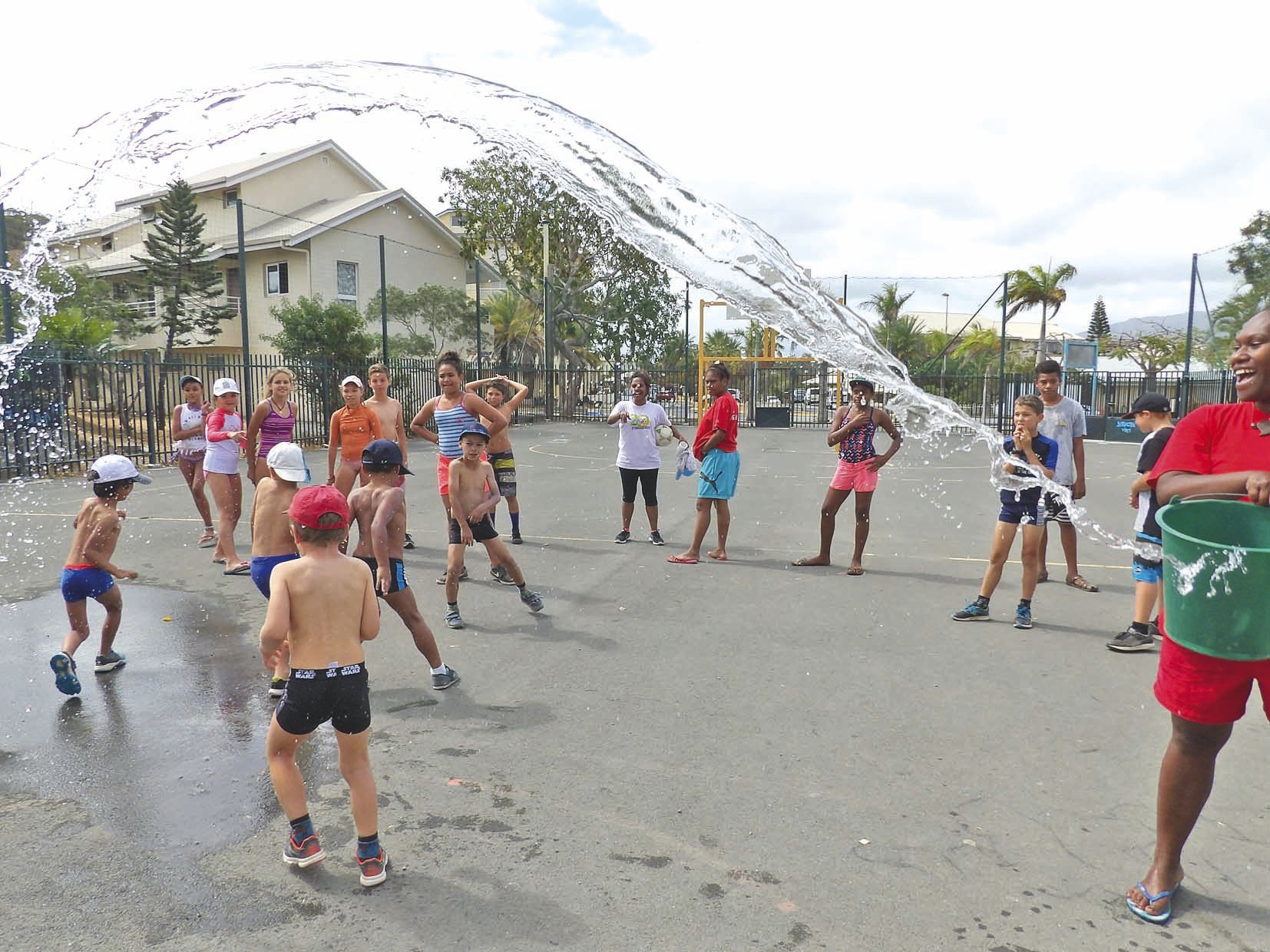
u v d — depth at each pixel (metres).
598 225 32.41
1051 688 4.49
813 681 4.59
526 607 6.07
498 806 3.24
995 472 5.67
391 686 4.52
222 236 30.83
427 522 9.56
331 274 30.38
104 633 4.70
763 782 3.43
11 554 7.76
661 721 4.05
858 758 3.65
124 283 30.84
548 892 2.67
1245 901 2.64
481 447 5.55
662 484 13.28
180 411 8.06
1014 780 3.44
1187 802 2.49
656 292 34.31
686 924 2.51
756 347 34.75
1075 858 2.88
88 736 3.88
